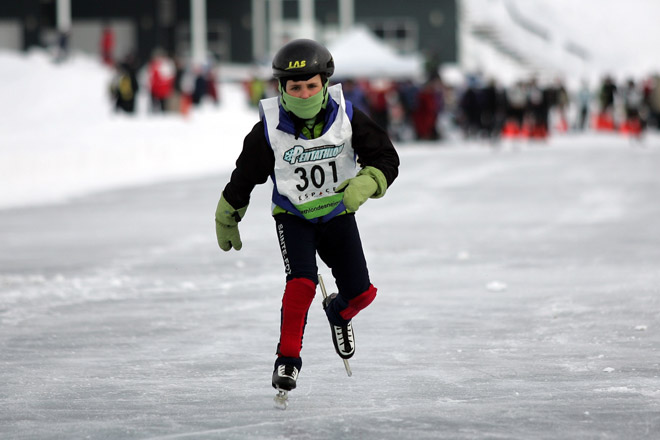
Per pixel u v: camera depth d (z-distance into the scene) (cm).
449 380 1923
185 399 1814
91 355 2181
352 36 12606
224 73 16625
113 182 7131
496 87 11544
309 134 1658
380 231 4334
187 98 11000
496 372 1981
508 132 12650
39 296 2925
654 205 5153
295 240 1695
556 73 18600
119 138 8025
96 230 4544
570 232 4200
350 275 1719
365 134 1672
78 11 17062
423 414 1691
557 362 2058
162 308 2723
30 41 16750
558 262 3422
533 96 11812
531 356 2116
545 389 1845
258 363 2095
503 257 3566
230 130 9338
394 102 12069
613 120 13688
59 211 5381
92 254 3788
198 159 8644
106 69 14100
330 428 1617
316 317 2577
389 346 2231
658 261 3388
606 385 1866
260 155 1672
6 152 6681
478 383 1898
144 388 1897
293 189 1677
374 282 3095
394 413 1700
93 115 10938
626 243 3838
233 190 1692
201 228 4559
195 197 6012
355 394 1833
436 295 2861
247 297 2880
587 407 1719
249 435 1586
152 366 2075
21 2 16725
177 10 17362
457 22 18025
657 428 1593
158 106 11356
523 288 2945
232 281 3155
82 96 11612
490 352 2159
